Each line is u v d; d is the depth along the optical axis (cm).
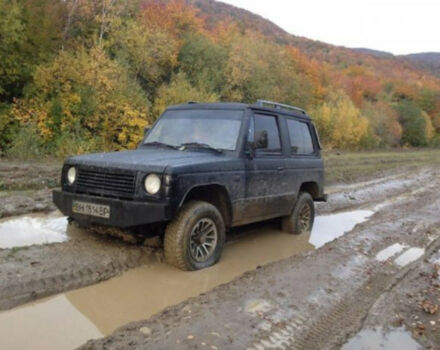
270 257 550
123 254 460
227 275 465
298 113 689
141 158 457
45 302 358
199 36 3334
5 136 1772
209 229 479
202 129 549
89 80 2092
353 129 4262
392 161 2878
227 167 488
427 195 1291
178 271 455
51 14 2262
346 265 514
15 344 291
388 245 629
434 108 7269
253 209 544
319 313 377
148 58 2717
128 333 310
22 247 449
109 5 2605
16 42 1897
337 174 1697
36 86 1958
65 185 479
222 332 322
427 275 505
